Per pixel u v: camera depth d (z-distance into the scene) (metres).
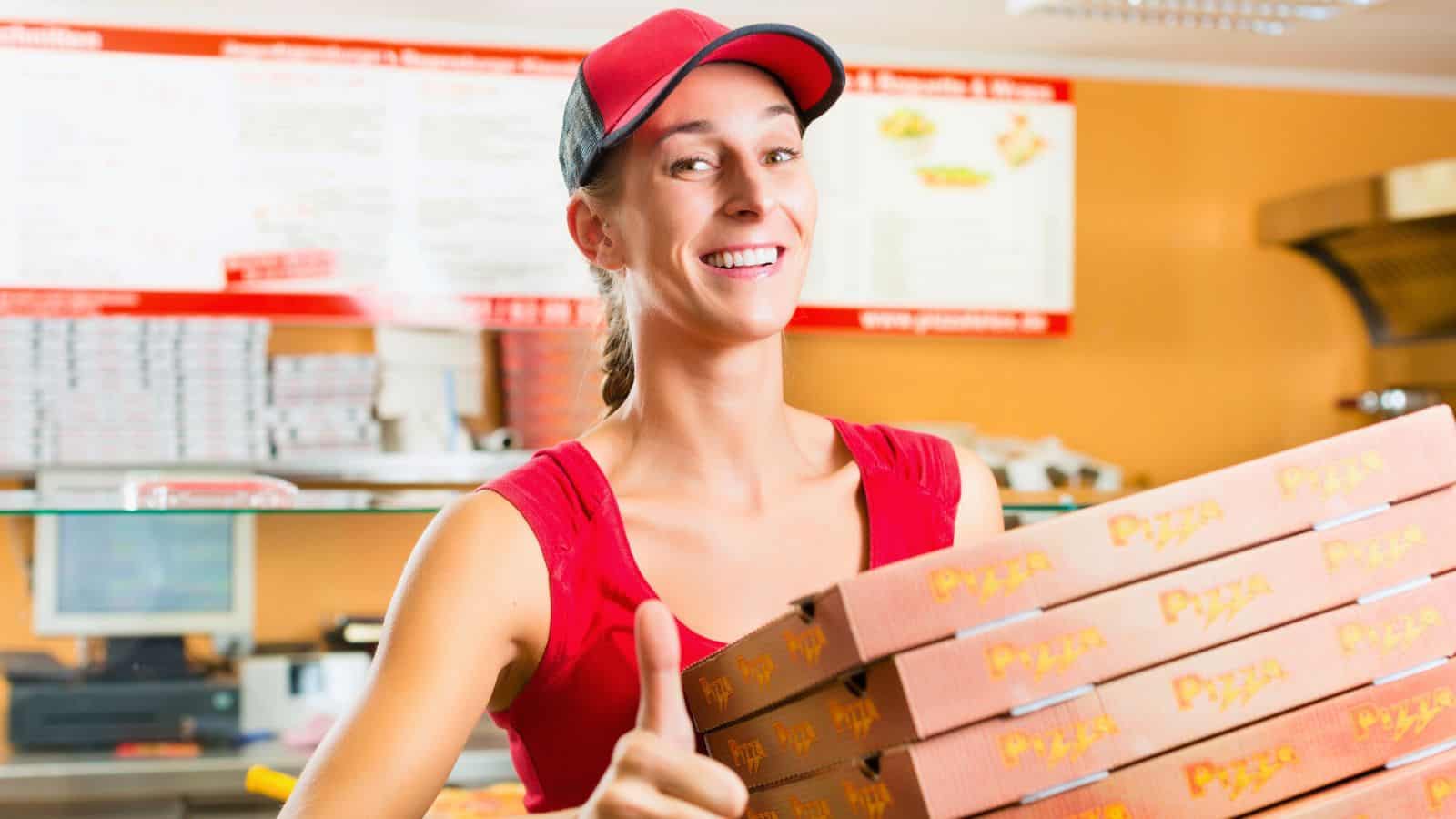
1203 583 0.95
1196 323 4.80
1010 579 0.90
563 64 4.21
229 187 4.05
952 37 4.40
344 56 4.10
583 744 1.15
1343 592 0.99
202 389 3.84
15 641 3.46
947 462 1.30
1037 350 4.70
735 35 1.12
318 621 3.03
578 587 1.14
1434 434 1.04
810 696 0.94
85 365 3.79
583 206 1.27
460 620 1.09
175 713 2.76
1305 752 0.95
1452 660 1.02
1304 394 4.87
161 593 2.81
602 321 1.47
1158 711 0.92
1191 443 4.80
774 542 1.21
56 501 1.99
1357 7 3.99
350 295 4.11
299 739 2.80
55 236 3.97
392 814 1.02
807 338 4.54
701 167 1.15
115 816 2.58
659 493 1.20
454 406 4.11
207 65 4.03
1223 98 4.80
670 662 0.88
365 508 2.05
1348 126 4.89
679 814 0.84
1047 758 0.89
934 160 4.51
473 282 4.17
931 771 0.86
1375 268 4.71
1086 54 4.62
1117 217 4.73
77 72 3.97
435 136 4.15
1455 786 0.97
